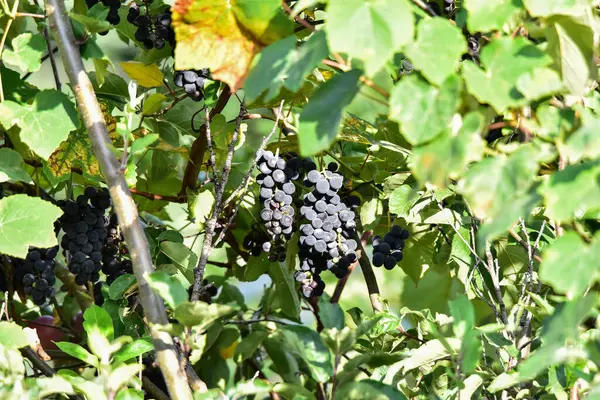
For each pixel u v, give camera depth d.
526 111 2.46
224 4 2.47
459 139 2.35
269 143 2.83
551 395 2.52
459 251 2.78
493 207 2.36
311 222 2.73
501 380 2.51
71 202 2.73
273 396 2.83
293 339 2.52
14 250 2.56
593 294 2.38
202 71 2.69
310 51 2.37
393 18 2.31
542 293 2.70
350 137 2.78
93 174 2.74
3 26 2.78
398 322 2.67
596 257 2.34
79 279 2.74
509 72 2.35
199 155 2.82
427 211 2.80
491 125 2.47
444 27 2.35
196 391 2.53
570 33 2.45
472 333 2.44
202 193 2.82
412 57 2.34
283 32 2.47
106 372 2.49
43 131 2.60
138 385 2.56
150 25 2.71
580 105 2.44
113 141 2.78
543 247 2.73
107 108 2.78
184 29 2.48
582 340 2.46
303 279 2.76
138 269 2.49
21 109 2.61
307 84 2.72
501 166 2.36
